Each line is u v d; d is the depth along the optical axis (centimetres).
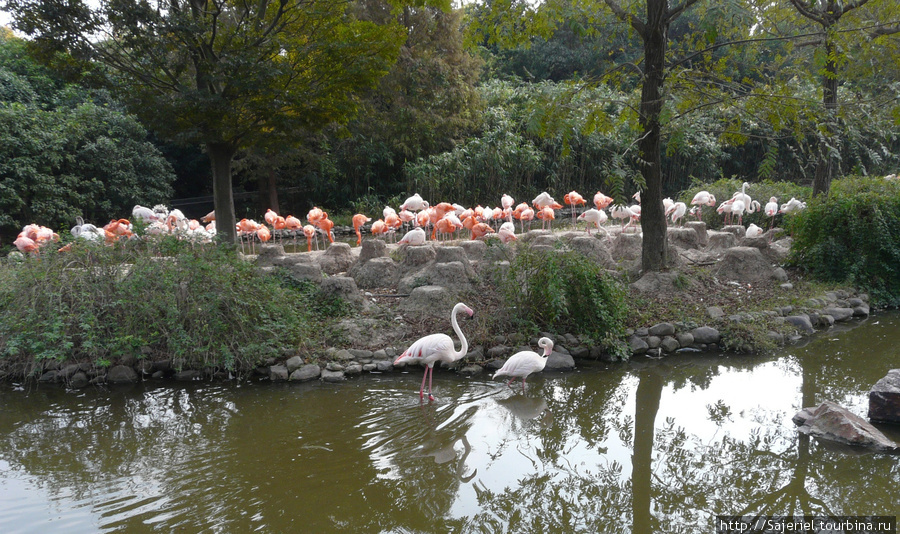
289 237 1878
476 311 855
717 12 729
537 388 707
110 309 778
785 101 819
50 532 421
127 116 2036
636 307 894
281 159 2155
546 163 2603
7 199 1619
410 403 661
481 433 594
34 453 553
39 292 766
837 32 869
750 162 3080
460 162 2292
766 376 738
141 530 423
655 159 962
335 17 1025
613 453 557
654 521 445
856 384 704
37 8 834
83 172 1928
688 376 743
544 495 482
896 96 863
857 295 1030
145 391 711
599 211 1214
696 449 561
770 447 558
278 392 696
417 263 972
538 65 3544
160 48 925
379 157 2444
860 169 1089
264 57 951
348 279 894
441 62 2444
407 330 824
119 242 852
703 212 1614
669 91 795
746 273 1037
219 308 781
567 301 818
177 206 2450
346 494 476
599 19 998
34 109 1811
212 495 473
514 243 1120
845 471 509
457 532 428
